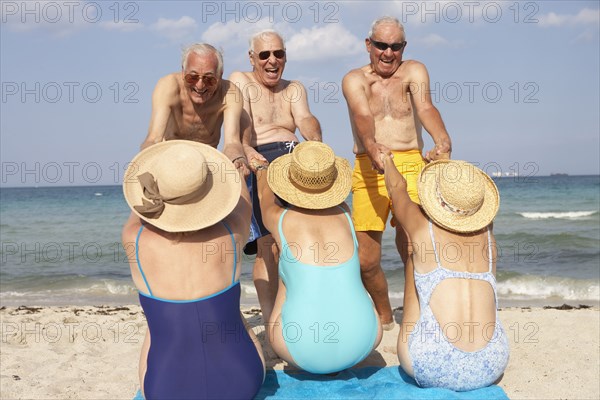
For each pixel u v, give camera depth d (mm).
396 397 4121
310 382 4543
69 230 27734
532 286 11859
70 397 4992
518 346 5867
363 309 4289
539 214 28188
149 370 3809
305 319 4199
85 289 12844
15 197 55281
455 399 4055
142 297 3883
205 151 4195
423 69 5941
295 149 4449
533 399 4570
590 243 18719
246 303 10477
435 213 4242
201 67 4930
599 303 10688
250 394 3904
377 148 5070
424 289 4254
